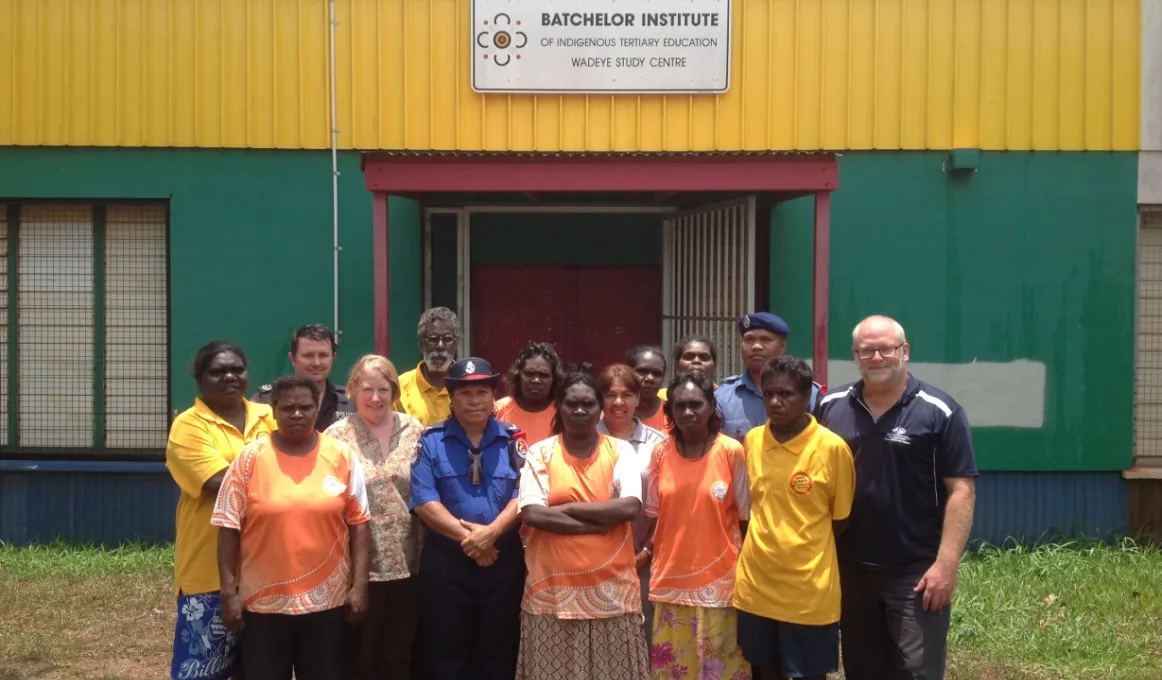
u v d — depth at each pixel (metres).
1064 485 8.27
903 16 8.12
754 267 7.19
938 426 4.20
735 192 7.44
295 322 8.16
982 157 8.16
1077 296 8.20
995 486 8.24
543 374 4.92
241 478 4.23
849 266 8.18
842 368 8.17
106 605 6.81
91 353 8.34
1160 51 8.18
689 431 4.36
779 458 4.26
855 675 4.41
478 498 4.45
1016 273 8.19
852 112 8.14
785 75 8.12
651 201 8.55
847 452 4.23
